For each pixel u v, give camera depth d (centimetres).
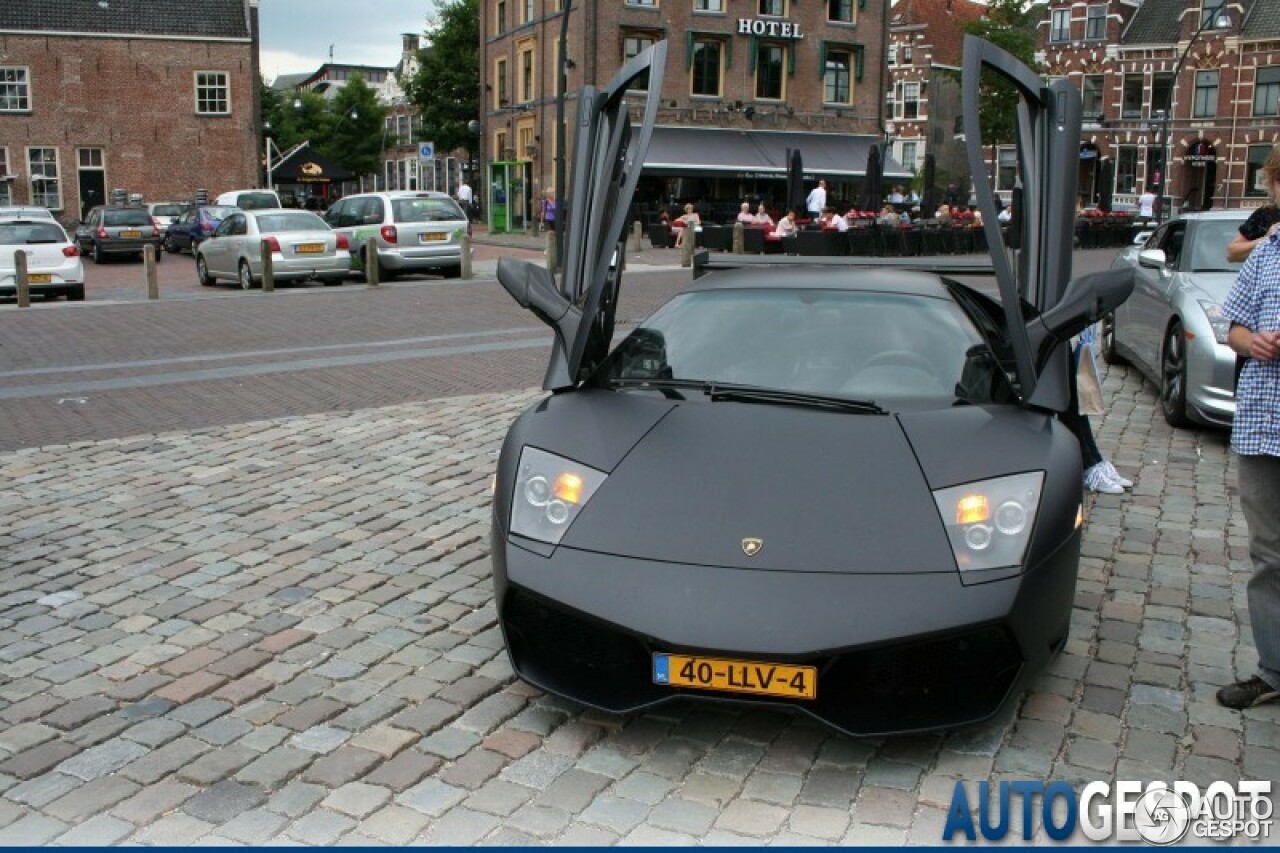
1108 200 3791
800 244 2556
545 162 4256
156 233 3047
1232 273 813
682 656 321
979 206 378
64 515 602
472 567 522
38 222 1856
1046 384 407
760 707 322
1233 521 593
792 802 322
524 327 1358
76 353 1149
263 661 418
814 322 447
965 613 316
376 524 586
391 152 8650
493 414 852
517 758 347
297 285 1991
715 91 4141
